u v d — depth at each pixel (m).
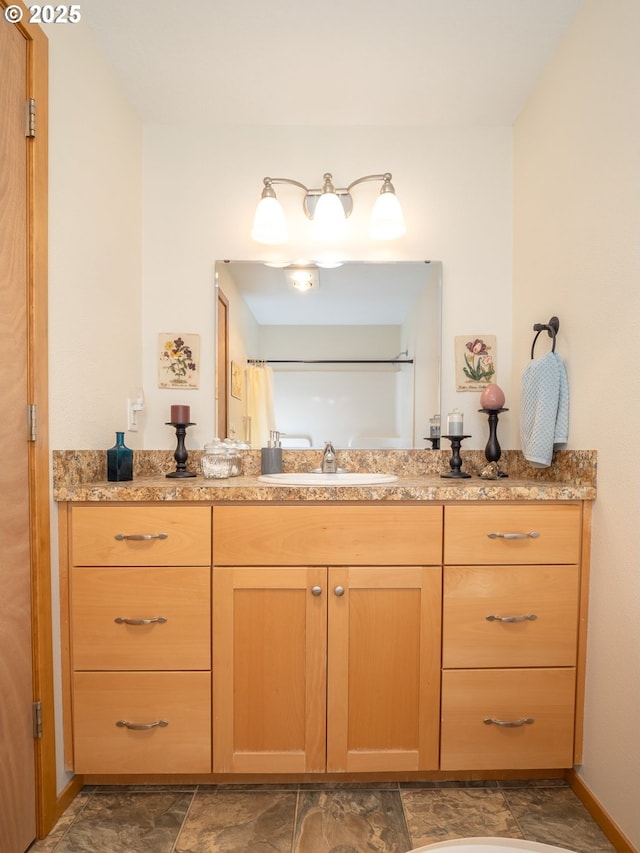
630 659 1.19
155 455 1.86
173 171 1.90
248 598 1.36
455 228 1.92
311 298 1.92
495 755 1.38
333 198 1.80
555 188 1.57
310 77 1.65
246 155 1.90
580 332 1.43
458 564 1.37
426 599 1.36
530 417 1.57
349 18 1.42
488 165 1.91
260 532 1.35
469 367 1.92
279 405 1.94
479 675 1.37
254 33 1.47
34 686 1.22
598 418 1.34
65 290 1.34
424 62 1.59
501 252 1.91
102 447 1.56
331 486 1.37
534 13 1.41
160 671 1.35
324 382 1.94
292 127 1.90
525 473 1.77
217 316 1.91
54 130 1.28
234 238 1.91
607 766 1.27
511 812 1.32
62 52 1.32
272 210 1.79
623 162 1.22
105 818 1.30
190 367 1.90
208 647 1.35
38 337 1.21
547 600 1.38
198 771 1.36
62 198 1.32
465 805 1.35
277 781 1.43
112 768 1.35
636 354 1.18
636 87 1.17
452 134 1.91
